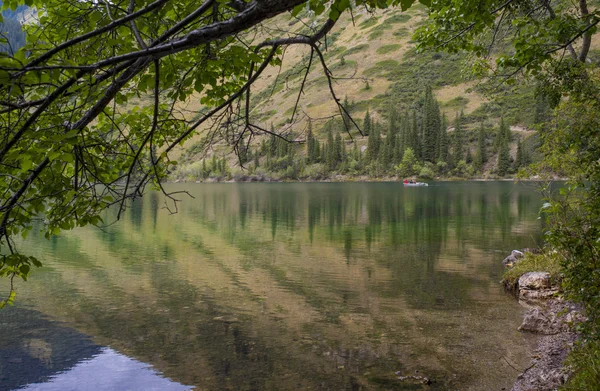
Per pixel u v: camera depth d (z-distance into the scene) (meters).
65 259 21.67
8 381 8.74
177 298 14.60
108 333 11.33
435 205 51.00
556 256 8.28
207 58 3.13
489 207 47.47
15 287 16.09
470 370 8.58
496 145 149.88
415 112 182.00
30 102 2.42
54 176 3.49
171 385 8.47
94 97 2.86
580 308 10.07
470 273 17.64
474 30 8.17
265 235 30.08
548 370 7.91
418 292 14.88
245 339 10.74
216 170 155.38
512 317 11.84
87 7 3.20
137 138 4.49
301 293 15.12
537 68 6.48
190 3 3.39
